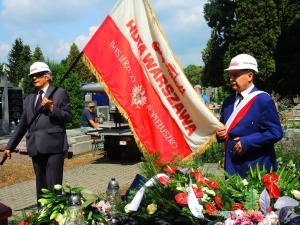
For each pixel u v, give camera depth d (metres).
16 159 12.09
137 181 3.31
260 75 35.91
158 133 3.95
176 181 2.70
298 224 2.35
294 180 2.82
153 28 4.04
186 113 3.92
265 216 2.42
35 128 5.21
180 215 2.62
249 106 3.62
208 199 2.67
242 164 3.60
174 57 3.94
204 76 43.28
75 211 2.78
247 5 35.91
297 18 35.53
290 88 35.59
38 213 3.04
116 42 4.15
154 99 4.01
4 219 2.05
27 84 27.67
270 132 3.49
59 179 5.27
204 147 3.83
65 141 5.33
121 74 4.11
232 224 2.36
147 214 2.69
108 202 3.08
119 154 11.98
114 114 12.23
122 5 4.18
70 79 22.77
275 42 35.72
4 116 19.95
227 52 37.47
